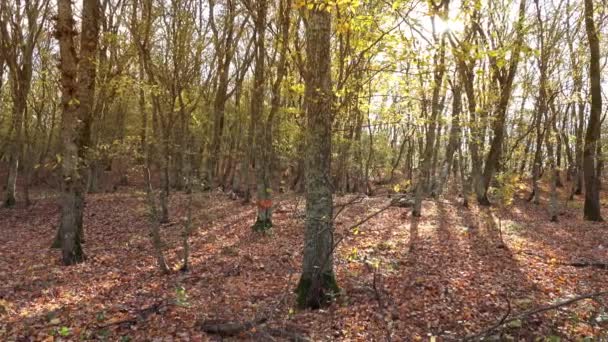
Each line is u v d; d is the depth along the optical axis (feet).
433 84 26.58
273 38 49.88
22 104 65.67
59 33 32.14
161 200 50.90
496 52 20.71
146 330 20.85
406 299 24.39
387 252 35.37
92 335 20.25
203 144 73.36
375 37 23.08
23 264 34.22
